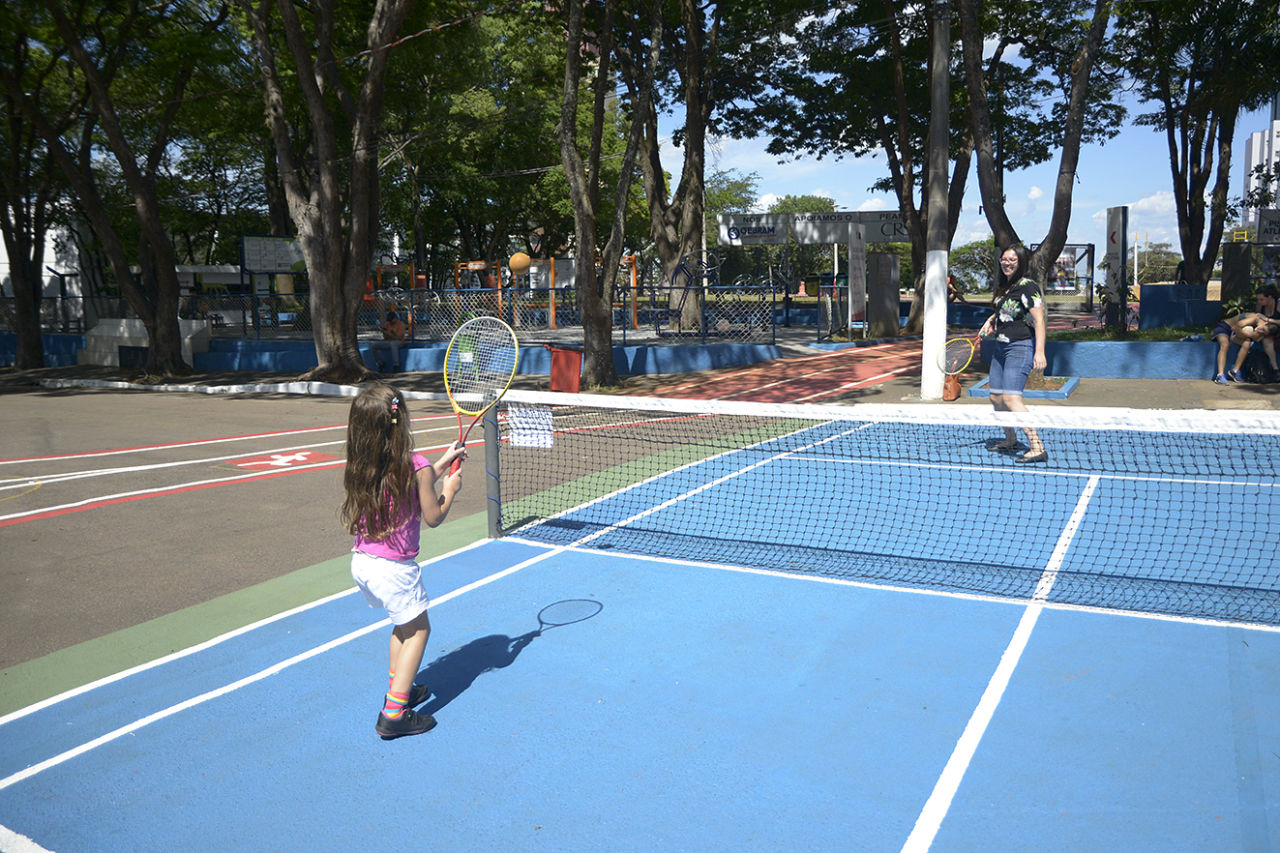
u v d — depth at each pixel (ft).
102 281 142.72
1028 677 14.73
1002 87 96.89
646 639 16.90
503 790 12.05
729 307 82.53
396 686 13.43
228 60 74.38
